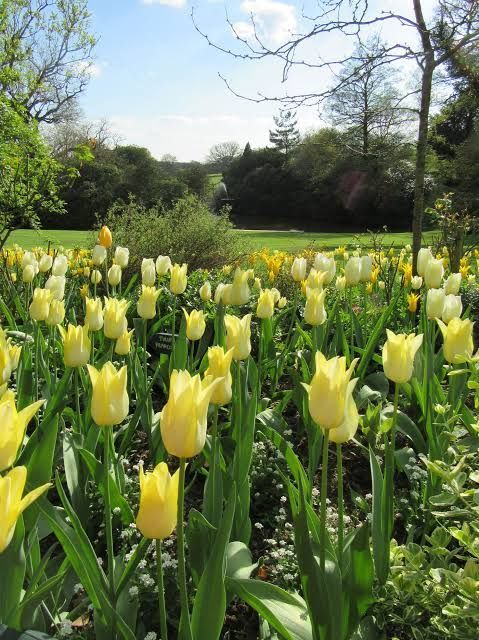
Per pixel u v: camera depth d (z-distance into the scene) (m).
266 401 3.90
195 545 2.15
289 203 51.53
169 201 39.44
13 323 4.55
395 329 5.55
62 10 19.81
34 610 1.64
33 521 2.07
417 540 2.83
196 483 3.42
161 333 5.61
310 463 3.09
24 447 2.63
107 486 1.83
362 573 1.77
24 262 4.62
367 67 6.11
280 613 1.73
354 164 36.19
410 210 39.97
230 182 56.03
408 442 3.82
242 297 3.59
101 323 3.27
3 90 11.95
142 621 2.18
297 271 4.41
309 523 2.10
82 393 3.95
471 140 22.23
